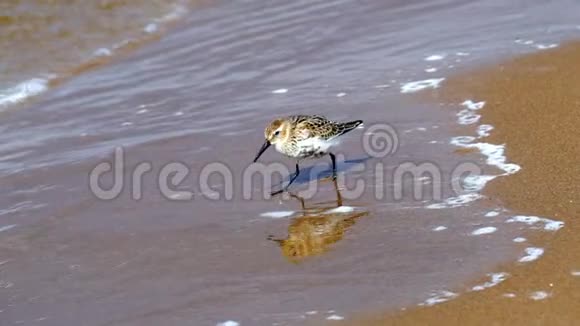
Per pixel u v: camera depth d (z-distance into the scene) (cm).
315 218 1363
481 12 2164
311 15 2281
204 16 2375
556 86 1714
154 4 2447
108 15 2362
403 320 1082
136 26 2317
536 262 1177
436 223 1306
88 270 1263
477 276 1159
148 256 1288
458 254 1216
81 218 1415
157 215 1410
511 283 1136
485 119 1623
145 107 1852
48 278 1250
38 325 1138
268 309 1129
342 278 1187
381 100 1753
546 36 1962
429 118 1655
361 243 1274
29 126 1803
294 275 1205
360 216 1355
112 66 2103
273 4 2406
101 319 1140
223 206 1427
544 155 1466
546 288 1119
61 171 1583
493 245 1229
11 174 1583
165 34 2273
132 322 1127
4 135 1764
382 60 1956
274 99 1823
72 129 1773
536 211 1305
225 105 1820
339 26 2184
